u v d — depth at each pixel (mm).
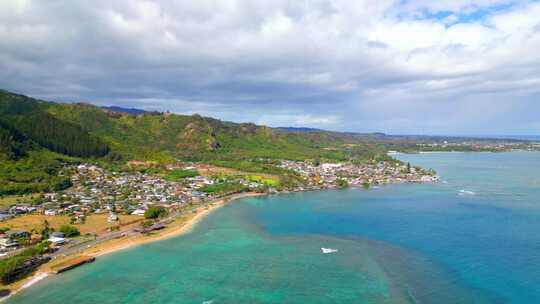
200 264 129375
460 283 111562
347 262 129875
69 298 104438
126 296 105562
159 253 140875
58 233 155500
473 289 107500
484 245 144375
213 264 129375
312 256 136500
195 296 105312
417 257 133250
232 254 139625
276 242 154625
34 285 112625
